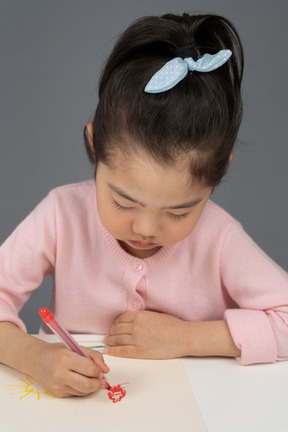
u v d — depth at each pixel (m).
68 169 2.53
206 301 1.30
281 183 2.58
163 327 1.13
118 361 1.09
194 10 2.63
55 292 1.33
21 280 1.26
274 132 2.61
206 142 0.98
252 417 0.92
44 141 2.54
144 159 0.96
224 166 1.05
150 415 0.91
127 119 0.98
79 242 1.29
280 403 0.96
